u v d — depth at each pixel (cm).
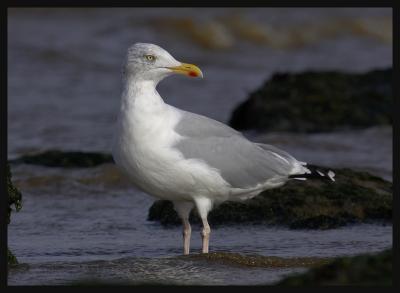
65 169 1770
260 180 1248
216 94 2800
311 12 4144
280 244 1300
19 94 2638
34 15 3628
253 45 3722
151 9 3931
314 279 879
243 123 2395
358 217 1445
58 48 3178
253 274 1069
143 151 1173
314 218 1424
